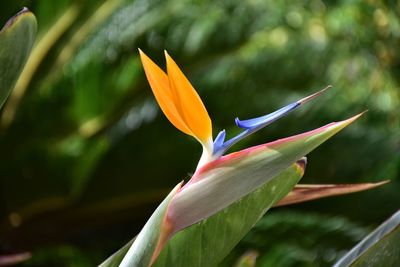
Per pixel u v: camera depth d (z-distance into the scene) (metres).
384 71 7.26
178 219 1.41
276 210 5.79
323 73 6.21
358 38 7.10
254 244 4.82
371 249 1.61
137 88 5.95
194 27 6.02
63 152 5.88
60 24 5.43
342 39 7.05
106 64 5.88
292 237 4.91
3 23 3.63
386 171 6.00
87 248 6.26
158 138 5.76
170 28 5.98
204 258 1.64
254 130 1.45
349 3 7.15
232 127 5.63
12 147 5.91
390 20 7.13
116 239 6.33
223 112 5.82
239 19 6.18
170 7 6.14
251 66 5.98
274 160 1.42
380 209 5.73
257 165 1.42
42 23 5.34
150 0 6.08
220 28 6.04
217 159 1.43
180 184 1.43
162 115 5.79
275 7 6.58
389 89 7.29
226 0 6.30
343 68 6.85
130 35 5.91
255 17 6.27
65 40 5.60
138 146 5.81
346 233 4.99
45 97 5.87
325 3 7.06
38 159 5.84
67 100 5.90
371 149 5.77
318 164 5.73
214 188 1.42
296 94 5.87
